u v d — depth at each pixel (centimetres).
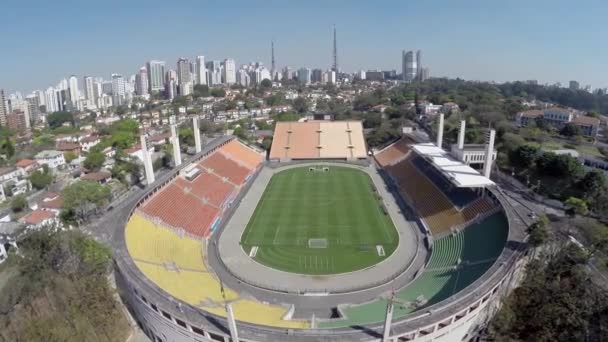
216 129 15300
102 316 4034
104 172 10419
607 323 3509
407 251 5834
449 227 6241
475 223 5969
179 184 7544
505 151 9306
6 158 13175
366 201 8081
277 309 4309
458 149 7731
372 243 6128
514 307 4006
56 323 3794
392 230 6600
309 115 18475
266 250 5962
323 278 5125
